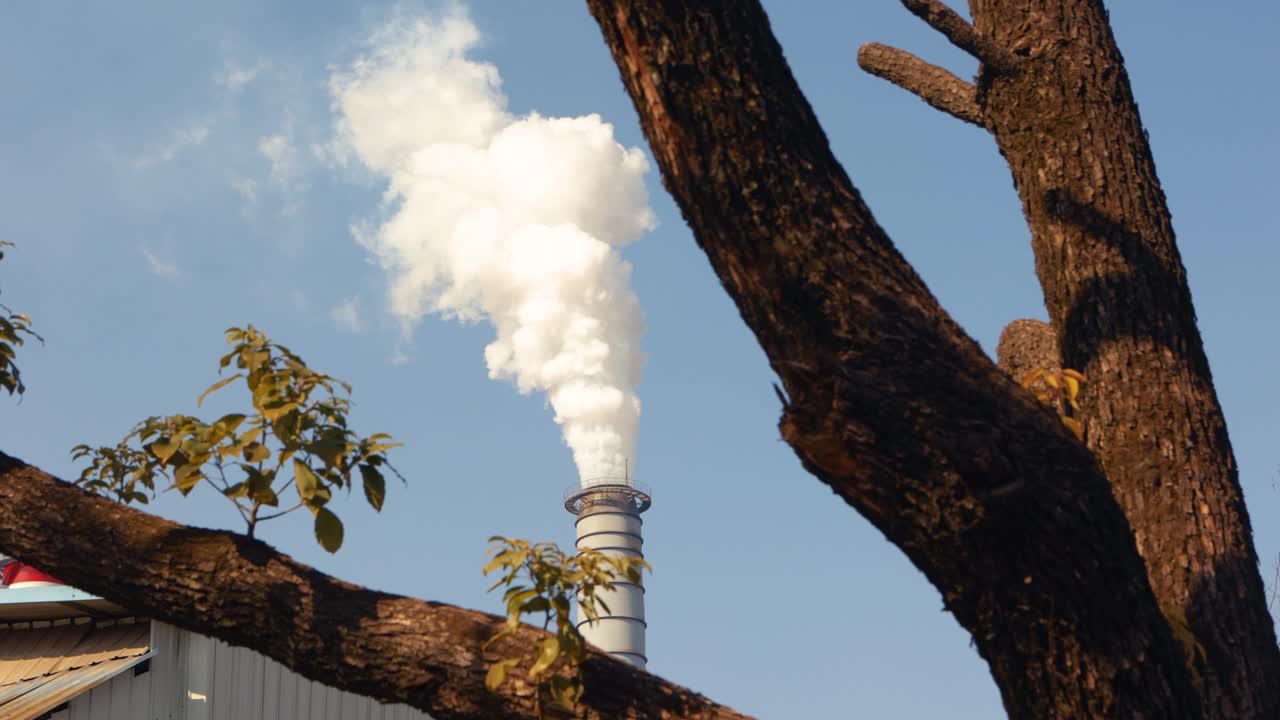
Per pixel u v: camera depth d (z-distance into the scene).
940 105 4.27
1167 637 2.45
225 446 3.13
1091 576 2.36
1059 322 3.62
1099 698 2.38
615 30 2.47
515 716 2.81
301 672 2.92
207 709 10.67
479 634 2.87
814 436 2.41
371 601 2.94
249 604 2.91
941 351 2.40
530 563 2.96
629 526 58.62
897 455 2.36
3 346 3.88
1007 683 2.48
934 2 3.79
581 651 2.85
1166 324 3.47
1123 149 3.71
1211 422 3.37
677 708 2.86
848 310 2.39
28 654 10.85
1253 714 2.94
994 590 2.41
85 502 3.07
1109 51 3.85
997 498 2.33
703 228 2.48
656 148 2.50
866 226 2.48
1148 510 3.25
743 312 2.51
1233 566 3.15
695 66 2.41
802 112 2.49
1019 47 3.88
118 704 10.21
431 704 2.86
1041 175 3.75
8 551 3.01
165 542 3.00
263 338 3.29
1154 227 3.62
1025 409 2.42
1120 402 3.39
